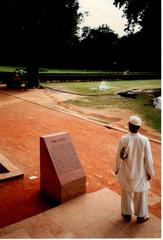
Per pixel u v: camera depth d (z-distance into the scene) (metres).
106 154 9.40
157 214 5.82
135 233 5.00
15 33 25.98
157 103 19.03
